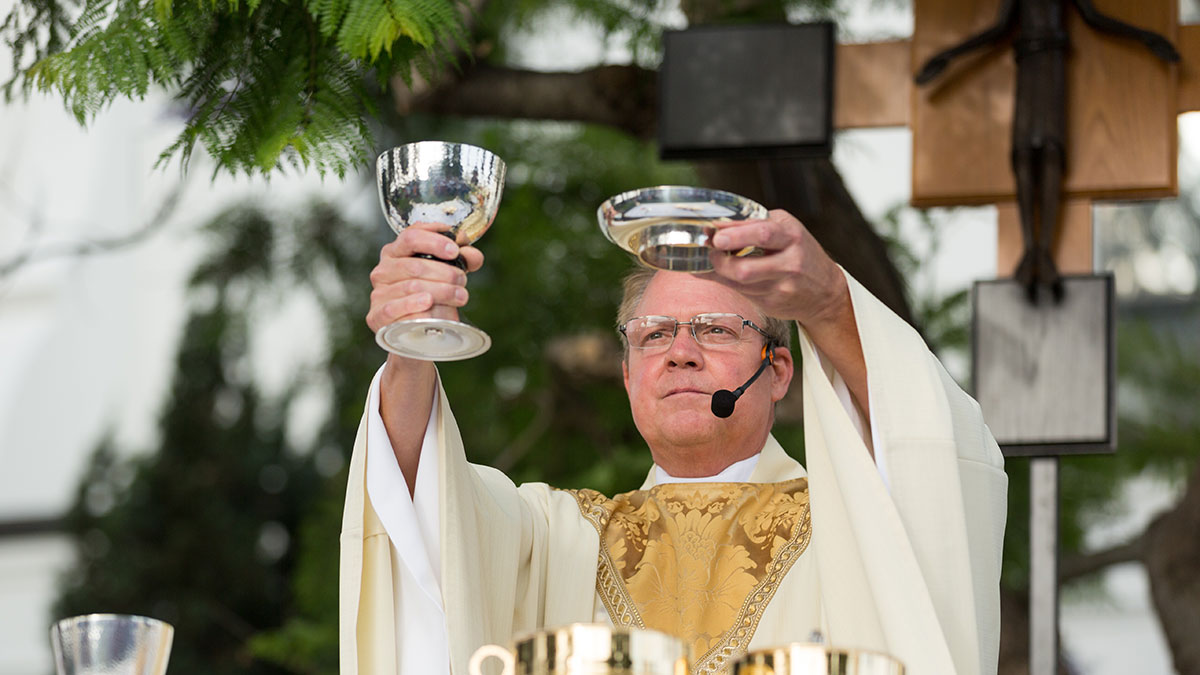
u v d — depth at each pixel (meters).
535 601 9.67
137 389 40.91
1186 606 19.09
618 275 23.50
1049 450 14.22
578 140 24.16
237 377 32.75
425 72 9.73
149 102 36.03
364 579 8.91
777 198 17.14
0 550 40.66
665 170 24.11
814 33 15.15
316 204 27.67
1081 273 14.58
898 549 8.12
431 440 8.94
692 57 15.28
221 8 9.57
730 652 9.23
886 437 8.32
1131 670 33.28
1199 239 28.83
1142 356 25.97
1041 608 14.05
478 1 17.41
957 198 14.94
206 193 30.89
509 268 23.89
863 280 17.80
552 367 22.86
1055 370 14.34
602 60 19.27
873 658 6.08
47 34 10.31
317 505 27.64
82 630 7.46
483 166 7.91
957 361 22.36
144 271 41.16
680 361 9.90
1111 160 14.63
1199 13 26.53
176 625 30.91
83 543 32.44
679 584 9.56
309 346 32.19
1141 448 24.42
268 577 31.52
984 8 15.10
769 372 10.09
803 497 9.80
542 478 23.00
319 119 9.42
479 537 9.19
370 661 8.81
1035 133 14.50
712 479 10.05
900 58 15.28
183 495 31.89
